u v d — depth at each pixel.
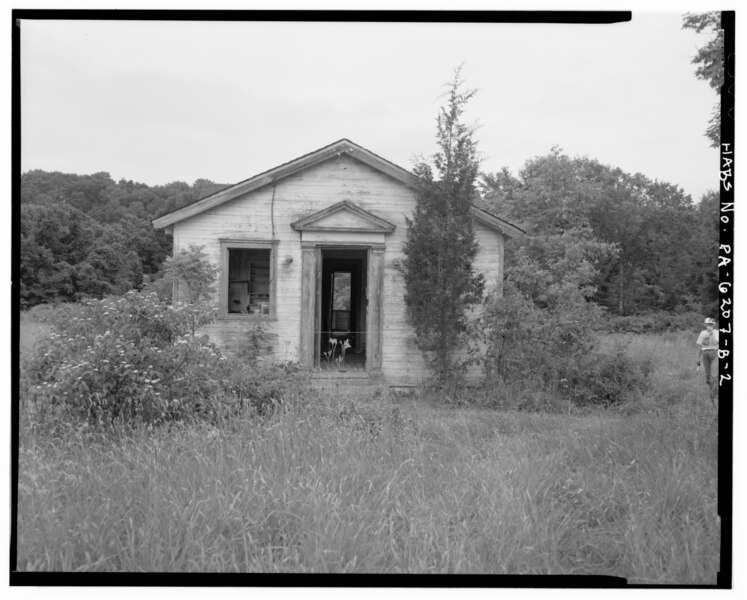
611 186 28.61
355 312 18.98
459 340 12.43
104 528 5.06
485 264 13.41
